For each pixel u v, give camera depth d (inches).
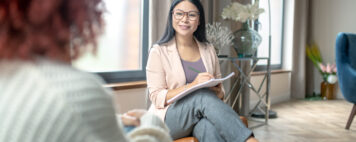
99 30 20.3
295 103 186.7
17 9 16.7
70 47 19.3
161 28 101.4
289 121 139.1
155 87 71.4
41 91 16.8
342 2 203.8
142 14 108.9
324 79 202.5
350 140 111.6
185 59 76.6
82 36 19.2
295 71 204.1
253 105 165.8
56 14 17.6
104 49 98.6
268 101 132.3
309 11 212.1
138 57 110.6
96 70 97.0
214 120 60.5
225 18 119.7
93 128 17.7
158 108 70.9
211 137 60.3
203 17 79.7
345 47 129.7
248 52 121.5
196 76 75.0
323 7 209.5
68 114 16.8
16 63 17.6
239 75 129.3
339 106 176.2
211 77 69.1
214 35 112.3
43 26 17.4
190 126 65.4
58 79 17.3
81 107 17.3
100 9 20.3
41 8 16.8
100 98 18.5
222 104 62.3
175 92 68.9
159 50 73.9
